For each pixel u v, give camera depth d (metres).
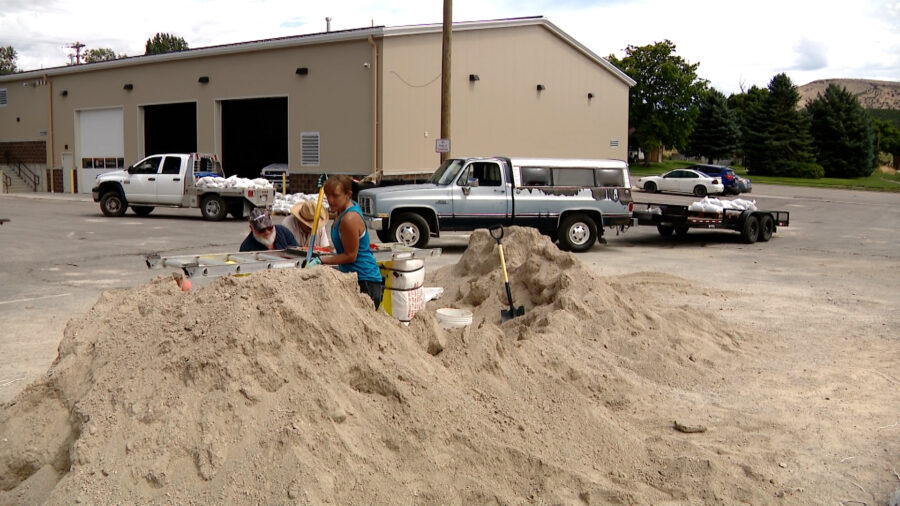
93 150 34.06
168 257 5.41
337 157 26.16
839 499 4.37
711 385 6.43
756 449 5.05
